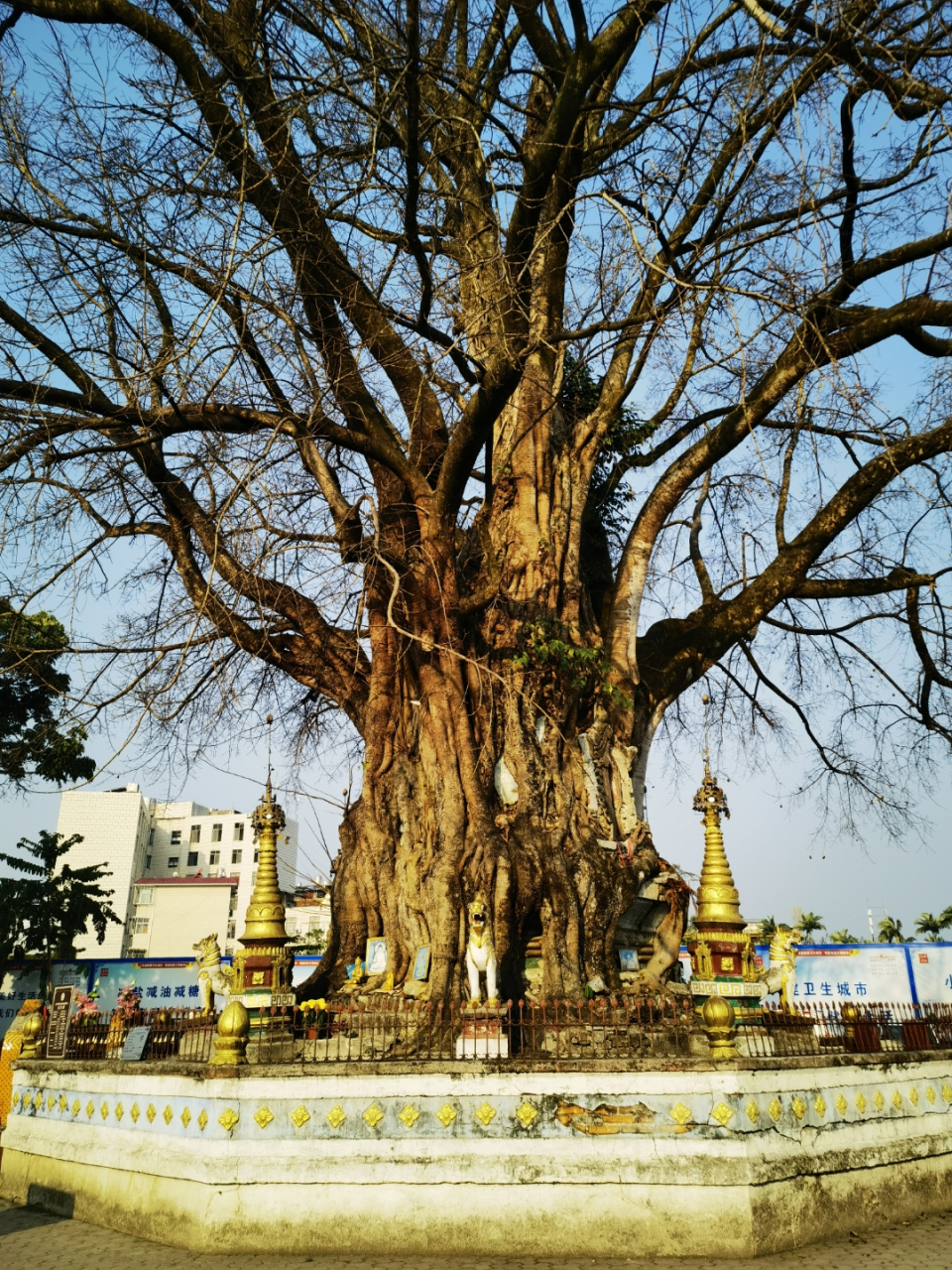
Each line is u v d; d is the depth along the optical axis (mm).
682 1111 9219
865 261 14234
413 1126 9484
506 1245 8961
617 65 15047
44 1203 12070
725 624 16188
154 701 13258
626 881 13383
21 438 12812
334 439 13297
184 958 26031
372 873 13352
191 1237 9344
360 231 14570
